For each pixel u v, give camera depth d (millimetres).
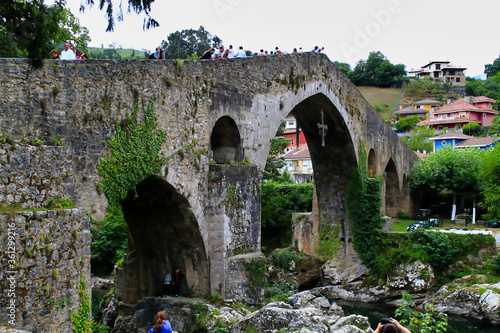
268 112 22281
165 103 16391
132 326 18719
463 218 42094
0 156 10250
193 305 18047
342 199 33406
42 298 10633
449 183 43344
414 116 88188
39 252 10609
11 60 11766
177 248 19359
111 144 14430
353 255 32531
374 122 36812
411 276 29906
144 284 20906
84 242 11805
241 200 19672
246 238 19922
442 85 109938
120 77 14773
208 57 22531
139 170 15312
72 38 27844
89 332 11734
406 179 46375
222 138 20547
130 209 18562
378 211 32438
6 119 11625
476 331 23875
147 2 11273
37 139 11477
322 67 27453
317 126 30016
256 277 19219
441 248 30062
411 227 36969
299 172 64375
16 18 10289
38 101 12352
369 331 17250
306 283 32531
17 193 10547
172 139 16719
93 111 13906
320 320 16484
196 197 17953
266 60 22094
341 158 32812
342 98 30312
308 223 34531
